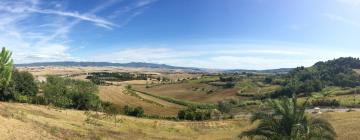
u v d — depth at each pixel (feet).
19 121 142.10
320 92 615.98
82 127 177.88
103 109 334.03
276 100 98.17
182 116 348.79
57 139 128.26
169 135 213.05
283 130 95.14
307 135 93.56
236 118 337.11
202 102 636.89
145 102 468.34
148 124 250.57
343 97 544.21
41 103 307.58
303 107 96.07
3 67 177.99
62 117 213.25
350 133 187.52
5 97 286.25
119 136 173.17
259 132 96.84
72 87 337.31
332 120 245.24
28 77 318.65
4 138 105.60
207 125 272.31
